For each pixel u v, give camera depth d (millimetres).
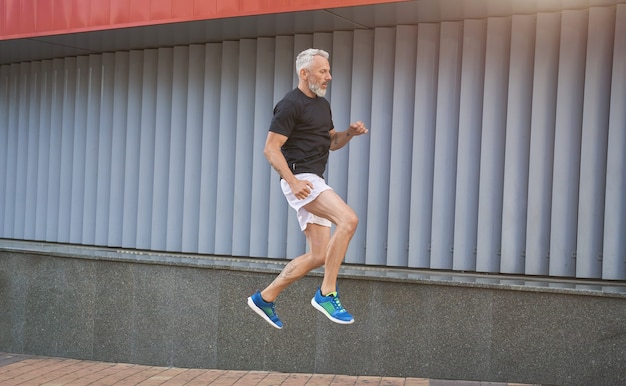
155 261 7633
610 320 6215
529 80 7301
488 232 7430
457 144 7594
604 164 7020
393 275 6977
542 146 7219
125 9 8094
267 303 5414
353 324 6934
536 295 6410
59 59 9859
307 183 4965
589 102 7027
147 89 9117
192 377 7129
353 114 7992
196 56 8812
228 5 7582
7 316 8422
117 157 9312
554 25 7195
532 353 6426
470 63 7492
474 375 6590
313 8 7207
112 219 9305
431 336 6707
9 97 10367
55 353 8148
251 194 8500
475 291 6582
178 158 8922
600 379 6234
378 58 7879
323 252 5285
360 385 6582
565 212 7141
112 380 7082
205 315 7457
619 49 6910
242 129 8516
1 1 8836
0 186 10398
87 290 7996
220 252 8617
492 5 7070
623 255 6938
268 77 8406
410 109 7781
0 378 7191
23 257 8352
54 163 9867
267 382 6809
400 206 7801
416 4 7066
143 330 7719
